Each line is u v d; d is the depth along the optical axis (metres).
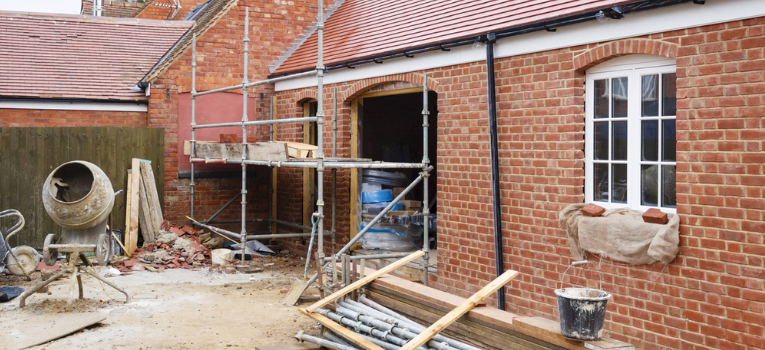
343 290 6.52
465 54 8.46
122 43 14.89
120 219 12.05
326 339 6.46
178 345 6.76
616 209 6.79
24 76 12.98
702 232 5.93
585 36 6.95
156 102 12.55
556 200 7.33
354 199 11.01
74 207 8.26
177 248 11.58
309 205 12.49
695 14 5.93
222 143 11.30
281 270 11.13
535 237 7.60
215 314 8.05
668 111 6.42
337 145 11.08
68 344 6.75
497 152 8.02
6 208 11.52
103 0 26.69
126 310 8.12
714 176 5.83
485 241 8.31
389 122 13.65
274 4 13.23
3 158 11.51
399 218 10.47
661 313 6.29
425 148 9.16
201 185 12.92
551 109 7.37
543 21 7.20
